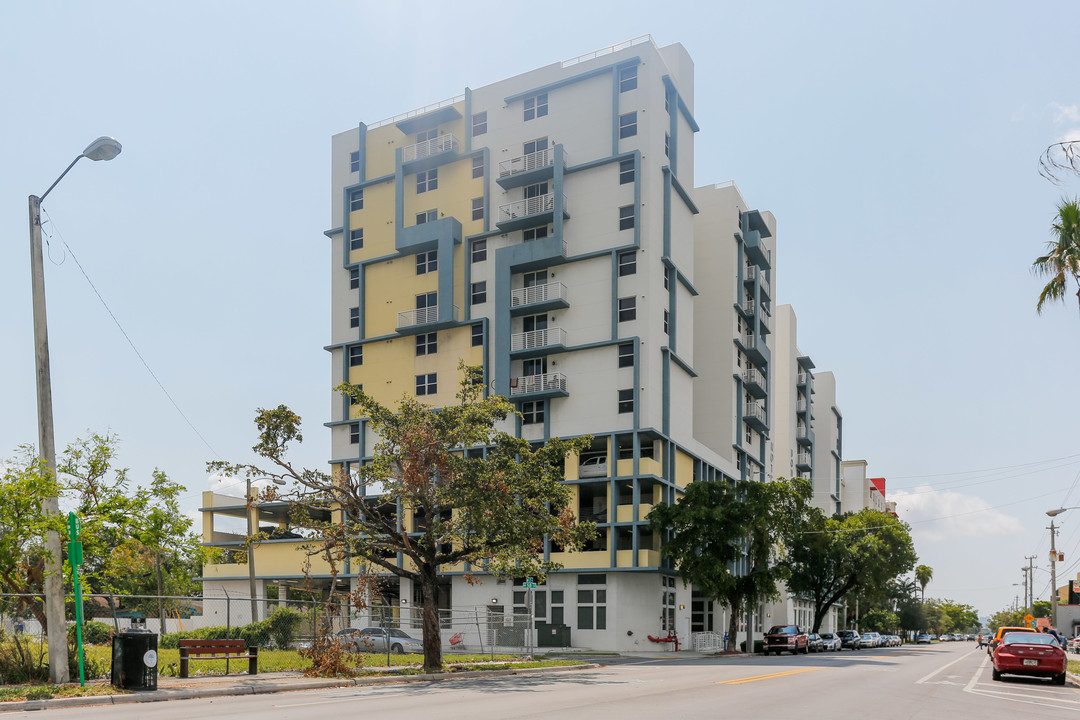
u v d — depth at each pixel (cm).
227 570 6147
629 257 5303
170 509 2139
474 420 2773
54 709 1477
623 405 5156
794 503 5200
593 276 5381
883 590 6322
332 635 2494
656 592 5053
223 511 6331
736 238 6612
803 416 9388
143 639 1747
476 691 1912
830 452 10344
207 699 1700
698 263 6562
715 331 6425
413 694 1823
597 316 5319
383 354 5994
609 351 5262
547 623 5100
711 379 6372
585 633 4978
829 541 6206
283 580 6156
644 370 5138
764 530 4709
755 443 7069
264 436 2545
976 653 6259
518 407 5475
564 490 2833
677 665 3372
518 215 5588
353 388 2777
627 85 5475
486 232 5703
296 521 2727
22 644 1927
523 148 5703
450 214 5894
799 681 2341
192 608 6275
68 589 2175
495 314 5550
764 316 7062
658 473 5119
